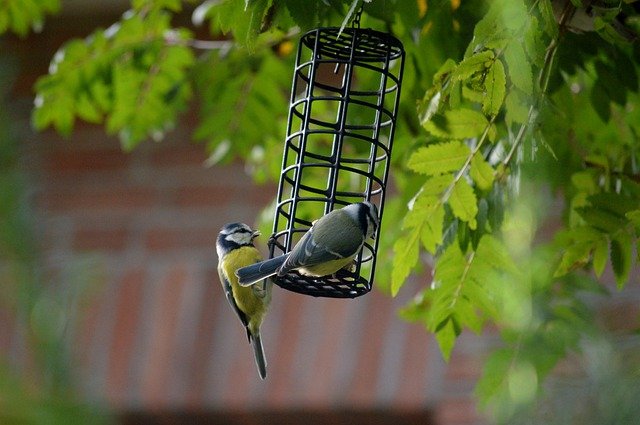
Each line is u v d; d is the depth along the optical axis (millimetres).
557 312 7039
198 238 13633
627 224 7547
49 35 14594
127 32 10688
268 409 12734
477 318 7930
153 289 13445
